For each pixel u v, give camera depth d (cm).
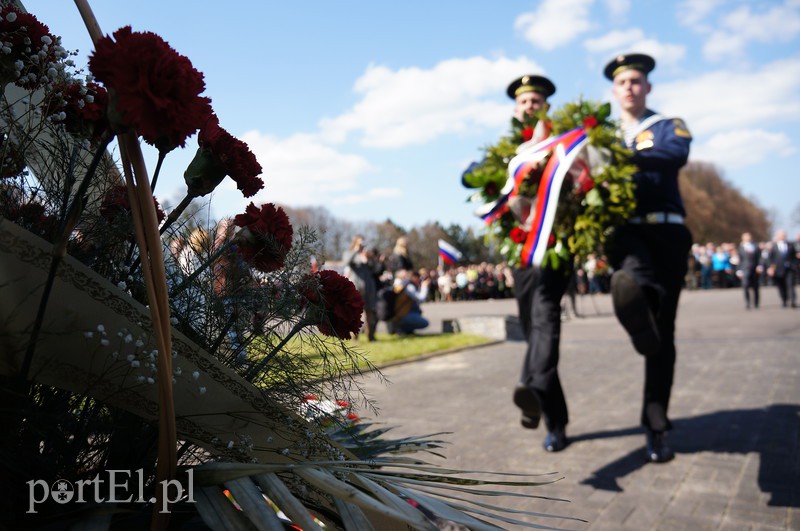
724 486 416
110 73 93
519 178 442
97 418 108
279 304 123
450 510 105
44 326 98
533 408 460
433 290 4122
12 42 112
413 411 648
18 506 101
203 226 126
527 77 564
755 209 8062
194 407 111
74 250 110
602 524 362
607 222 445
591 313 2066
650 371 470
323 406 129
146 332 104
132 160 97
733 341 1095
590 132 434
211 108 101
